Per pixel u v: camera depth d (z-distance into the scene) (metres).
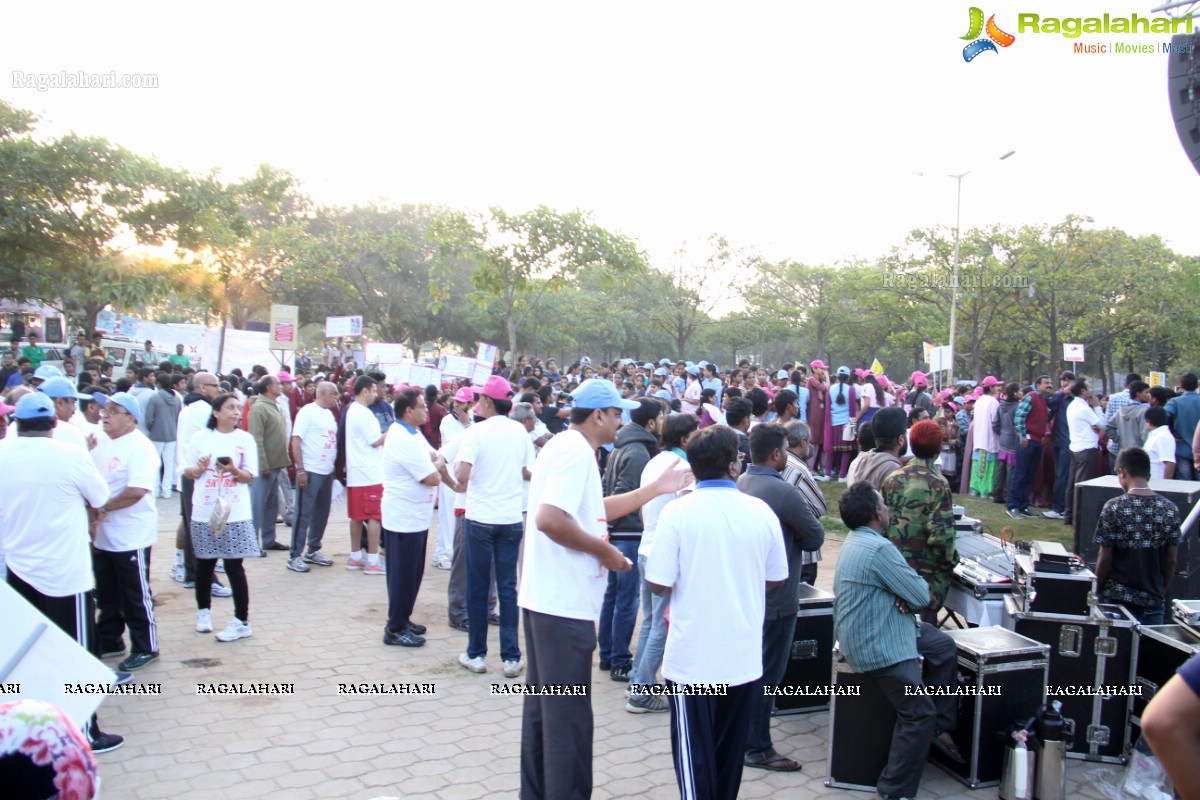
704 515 3.73
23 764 1.62
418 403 6.65
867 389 14.90
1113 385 42.91
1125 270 30.58
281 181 22.94
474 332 44.84
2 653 3.45
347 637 6.82
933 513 5.04
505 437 6.05
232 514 6.51
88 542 4.98
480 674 6.09
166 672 5.95
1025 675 4.59
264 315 36.41
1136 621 4.97
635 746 4.98
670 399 10.91
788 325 41.62
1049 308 31.77
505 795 4.34
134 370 15.08
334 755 4.77
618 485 6.06
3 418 6.17
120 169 20.19
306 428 8.84
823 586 8.50
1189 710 1.70
